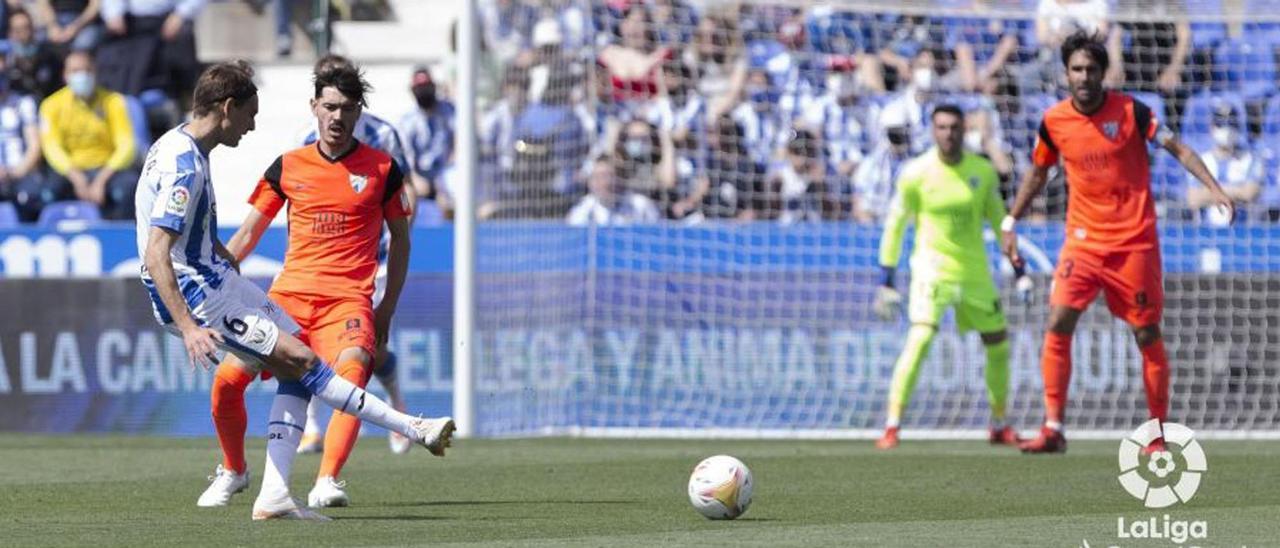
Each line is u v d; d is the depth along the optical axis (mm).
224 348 23531
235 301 23469
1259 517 23734
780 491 28625
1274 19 46938
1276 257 45844
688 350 47156
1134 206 36031
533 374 46938
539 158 52875
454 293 46031
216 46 64188
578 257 47562
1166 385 36406
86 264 49094
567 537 21203
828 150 55688
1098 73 35625
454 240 46344
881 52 56094
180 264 23344
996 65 54531
